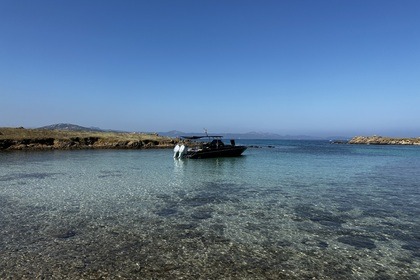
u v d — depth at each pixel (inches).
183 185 933.8
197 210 637.3
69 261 385.7
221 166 1504.7
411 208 660.7
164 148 3201.3
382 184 967.0
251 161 1800.0
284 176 1142.3
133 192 820.0
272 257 404.8
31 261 384.5
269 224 544.7
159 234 488.4
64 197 749.9
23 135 2792.8
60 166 1429.6
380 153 2822.3
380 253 421.1
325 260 397.4
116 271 360.8
